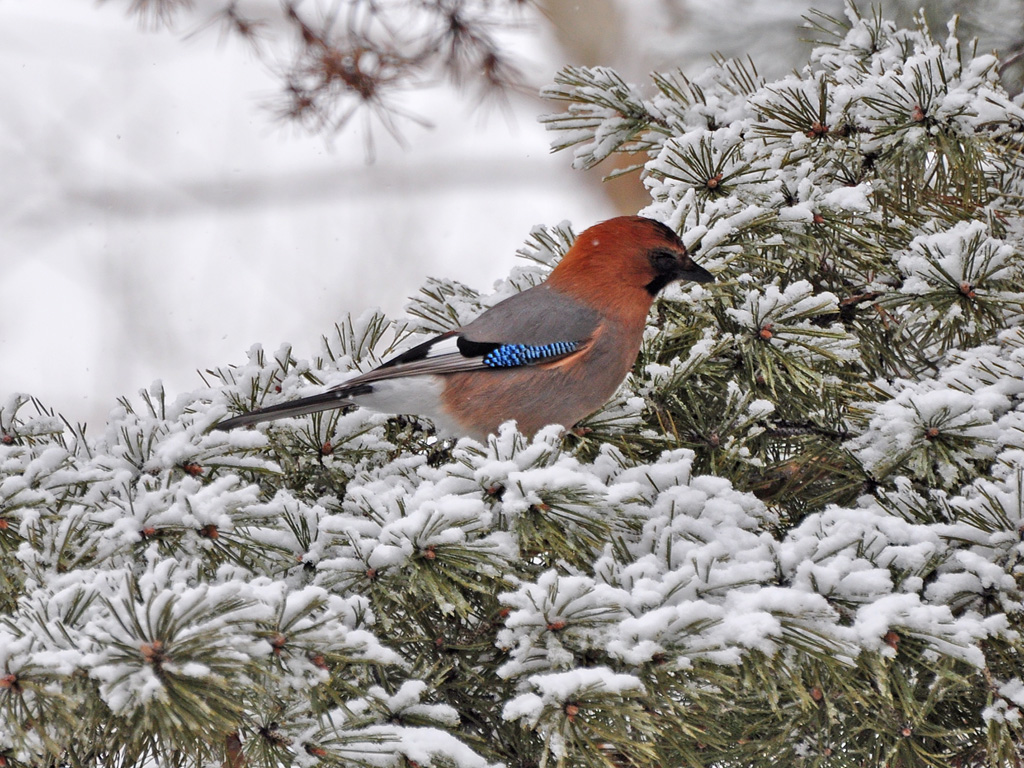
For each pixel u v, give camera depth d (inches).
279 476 324.2
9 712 194.9
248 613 208.5
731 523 274.2
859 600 242.1
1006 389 306.2
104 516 264.7
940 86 373.1
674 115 434.3
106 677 193.9
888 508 290.4
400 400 357.4
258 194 819.4
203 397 354.6
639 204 863.7
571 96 433.4
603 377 368.8
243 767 239.1
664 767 243.0
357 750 223.3
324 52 492.7
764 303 350.3
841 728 285.1
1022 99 388.2
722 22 497.0
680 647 224.5
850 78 395.5
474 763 224.2
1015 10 446.9
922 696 262.2
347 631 225.1
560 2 824.9
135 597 210.2
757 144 398.0
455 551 250.8
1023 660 257.0
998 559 255.4
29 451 304.0
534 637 229.3
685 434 354.9
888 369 400.2
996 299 345.7
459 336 362.9
